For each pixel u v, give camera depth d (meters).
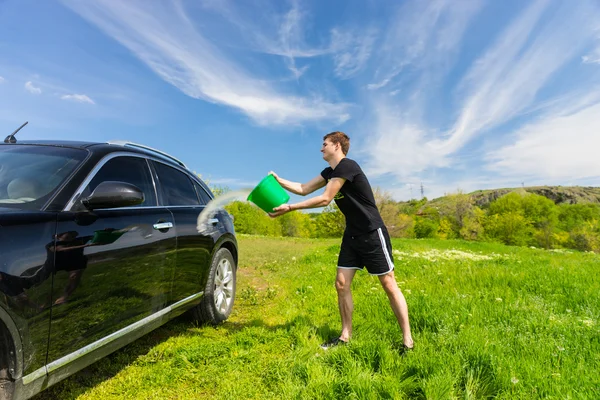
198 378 2.47
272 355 2.89
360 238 2.88
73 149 2.42
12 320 1.53
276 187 2.86
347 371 2.38
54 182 2.07
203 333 3.42
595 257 11.48
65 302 1.81
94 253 2.01
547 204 75.62
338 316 3.82
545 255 12.41
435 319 3.28
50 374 1.76
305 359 2.69
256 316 3.99
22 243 1.62
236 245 4.18
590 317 3.51
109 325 2.15
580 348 2.68
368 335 3.07
